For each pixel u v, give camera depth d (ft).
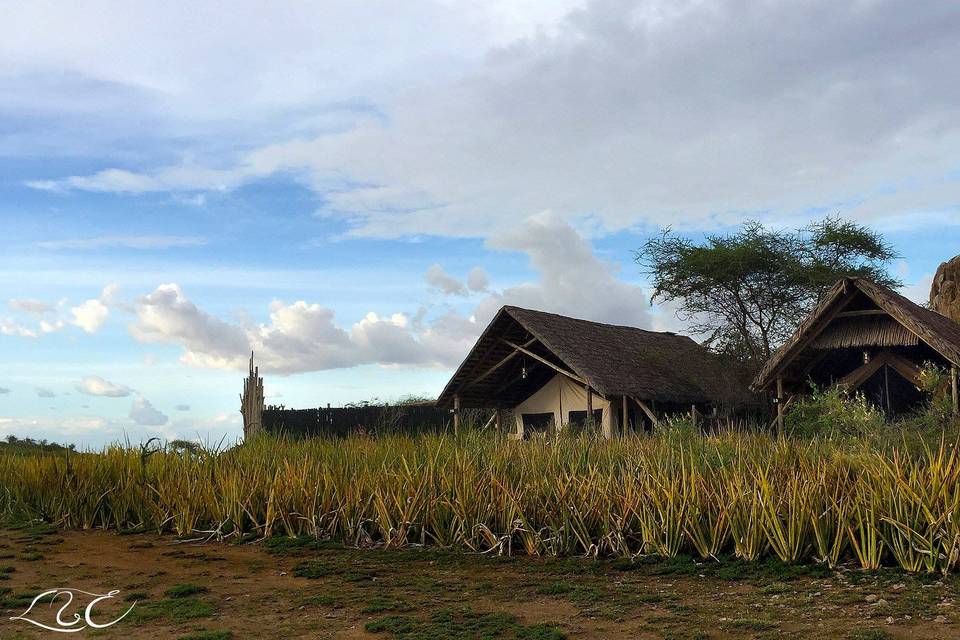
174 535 41.04
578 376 79.77
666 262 100.63
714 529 30.50
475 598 26.09
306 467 41.24
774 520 29.14
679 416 78.23
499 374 90.94
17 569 32.73
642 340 101.91
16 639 22.49
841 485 30.45
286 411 92.73
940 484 28.02
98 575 31.37
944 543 26.71
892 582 25.81
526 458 41.06
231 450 48.88
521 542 34.45
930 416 49.49
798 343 67.36
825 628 21.17
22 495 48.21
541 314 87.56
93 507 44.16
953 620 21.43
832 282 96.27
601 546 32.04
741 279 97.60
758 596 24.91
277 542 37.11
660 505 31.35
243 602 26.35
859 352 70.74
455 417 87.66
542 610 24.35
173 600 26.66
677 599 24.95
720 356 95.96
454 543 34.71
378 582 28.86
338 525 37.93
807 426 58.34
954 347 60.39
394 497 36.65
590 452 41.88
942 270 119.03
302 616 24.34
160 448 48.19
